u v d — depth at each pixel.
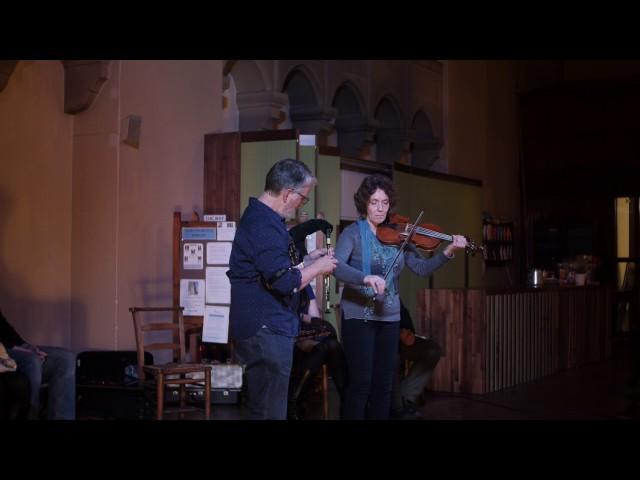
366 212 4.75
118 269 7.27
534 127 14.54
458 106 13.05
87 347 7.35
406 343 6.38
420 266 4.93
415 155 12.65
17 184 6.89
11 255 6.83
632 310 13.66
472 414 6.66
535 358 9.00
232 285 3.93
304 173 3.91
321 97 10.25
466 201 11.85
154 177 7.71
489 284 13.34
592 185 13.98
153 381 6.21
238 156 8.12
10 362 5.06
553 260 14.30
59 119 7.32
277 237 3.83
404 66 11.80
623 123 13.66
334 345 6.13
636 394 7.89
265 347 3.84
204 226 7.17
